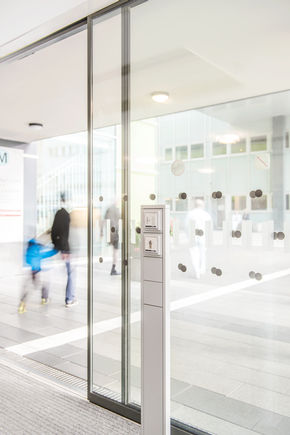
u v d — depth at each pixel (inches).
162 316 62.7
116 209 92.1
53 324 155.1
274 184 73.0
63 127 238.2
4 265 268.8
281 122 75.5
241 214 75.7
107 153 94.1
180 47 93.6
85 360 117.4
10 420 82.5
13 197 276.4
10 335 141.1
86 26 102.2
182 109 88.7
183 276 82.2
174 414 80.7
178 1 88.3
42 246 238.8
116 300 93.0
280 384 76.9
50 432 77.9
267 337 75.8
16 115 210.1
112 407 87.6
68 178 306.2
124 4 90.3
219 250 77.9
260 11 87.1
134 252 88.9
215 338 79.5
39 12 102.1
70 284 185.2
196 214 80.7
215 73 98.1
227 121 80.0
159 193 85.8
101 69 95.9
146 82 92.8
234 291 76.8
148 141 88.4
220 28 92.0
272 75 104.7
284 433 71.6
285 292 71.9
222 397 79.8
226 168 78.1
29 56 130.3
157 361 63.6
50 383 101.7
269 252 72.6
